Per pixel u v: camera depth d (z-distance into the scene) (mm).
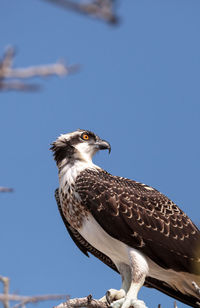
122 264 12469
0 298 4605
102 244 12289
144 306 10781
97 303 10906
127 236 11844
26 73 3121
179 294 12930
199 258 11836
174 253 11859
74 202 12477
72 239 13766
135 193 12430
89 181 12398
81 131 13750
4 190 4531
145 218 12023
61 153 13430
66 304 10289
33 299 4926
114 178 12969
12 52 3105
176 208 12562
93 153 13727
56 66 3193
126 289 12180
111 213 11984
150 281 12984
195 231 12164
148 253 11812
